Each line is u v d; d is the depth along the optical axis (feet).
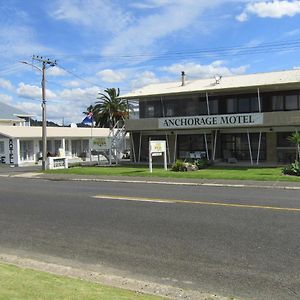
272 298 18.37
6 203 46.73
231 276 21.20
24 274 20.76
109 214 37.88
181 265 23.20
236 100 115.75
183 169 87.76
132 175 79.66
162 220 34.35
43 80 107.96
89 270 22.90
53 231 32.14
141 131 127.75
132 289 19.60
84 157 165.07
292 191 53.47
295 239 27.22
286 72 117.19
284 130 108.68
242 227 30.91
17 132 142.51
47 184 69.72
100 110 232.94
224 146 119.75
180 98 122.21
